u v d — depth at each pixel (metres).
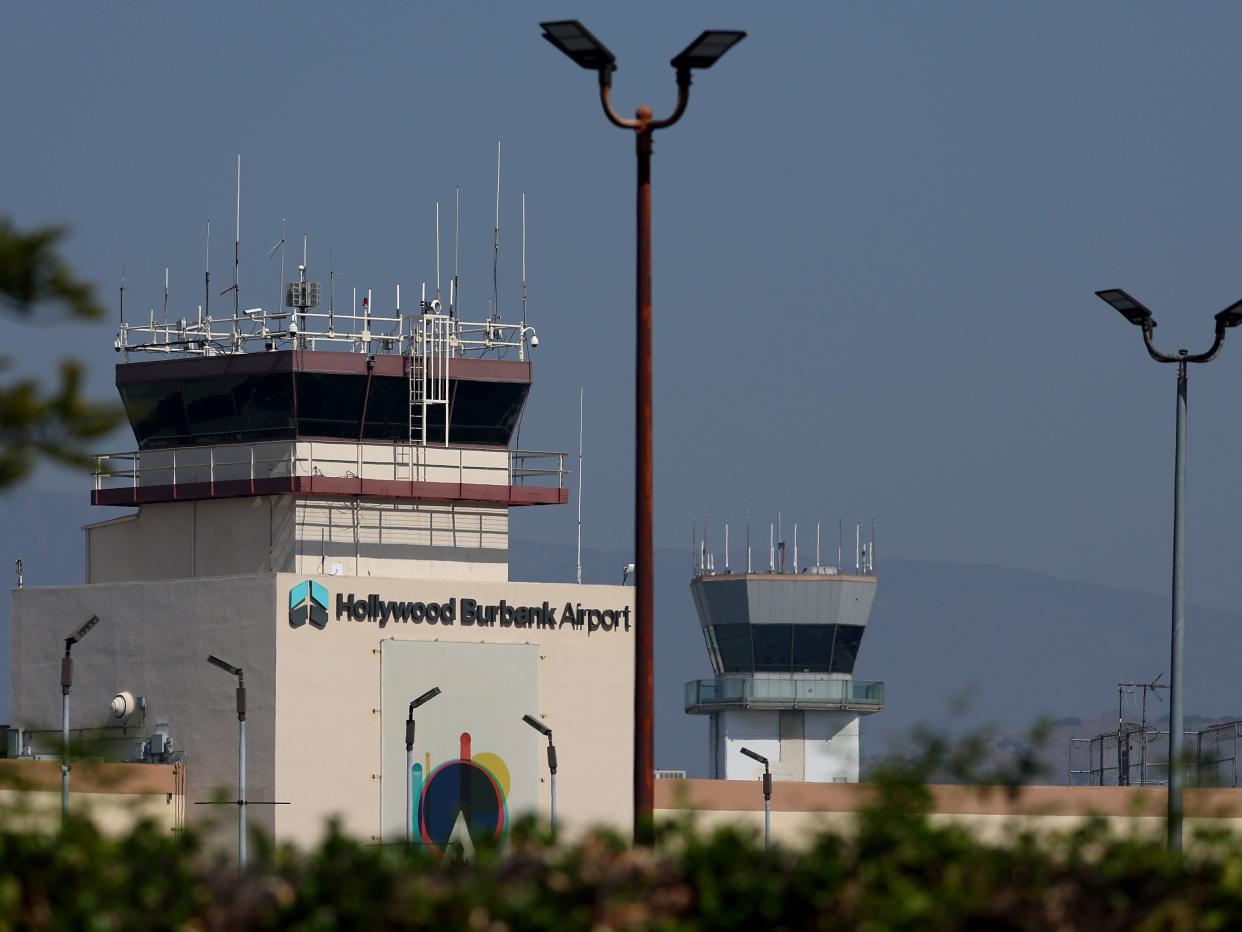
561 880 65.31
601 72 104.75
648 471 103.31
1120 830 71.00
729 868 66.12
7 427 75.19
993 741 69.75
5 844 64.00
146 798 71.75
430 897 63.53
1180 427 168.75
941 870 66.75
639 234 104.56
